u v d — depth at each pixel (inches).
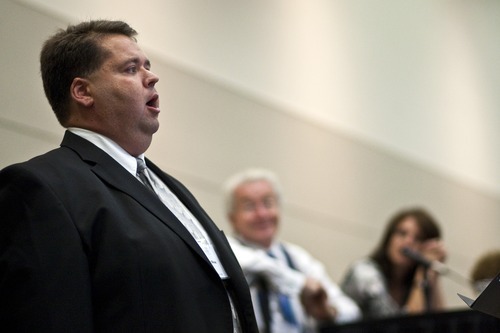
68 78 138.8
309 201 386.9
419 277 287.1
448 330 217.2
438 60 509.0
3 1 254.1
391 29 471.5
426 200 474.6
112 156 134.8
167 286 120.6
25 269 115.7
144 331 117.7
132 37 144.3
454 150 508.1
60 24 271.1
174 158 314.8
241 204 270.2
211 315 124.1
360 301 288.7
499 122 549.0
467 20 545.0
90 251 120.6
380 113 450.0
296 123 386.3
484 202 526.0
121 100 135.9
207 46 341.1
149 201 129.9
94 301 119.1
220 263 134.6
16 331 114.1
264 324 239.9
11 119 251.0
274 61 379.9
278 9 388.2
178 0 328.5
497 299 130.8
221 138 340.2
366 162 430.6
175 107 319.0
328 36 419.8
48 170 125.5
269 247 270.1
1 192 122.7
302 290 248.2
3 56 251.3
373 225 427.5
